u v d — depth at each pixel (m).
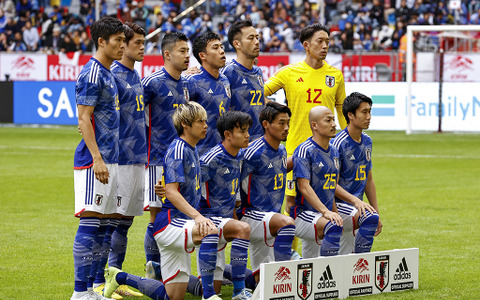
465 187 31.23
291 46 60.41
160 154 16.22
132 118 15.55
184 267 13.90
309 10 61.53
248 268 17.39
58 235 21.67
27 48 63.72
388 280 14.91
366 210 15.74
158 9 64.50
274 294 13.25
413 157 41.94
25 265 17.86
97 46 14.32
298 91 18.45
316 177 15.60
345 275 14.24
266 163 15.10
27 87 55.69
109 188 14.35
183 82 16.44
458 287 15.45
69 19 63.66
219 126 14.41
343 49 59.44
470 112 49.81
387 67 52.91
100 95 14.26
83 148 14.30
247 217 15.22
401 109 50.88
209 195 14.66
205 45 16.44
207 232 13.19
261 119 15.11
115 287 14.66
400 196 29.09
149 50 60.62
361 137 16.50
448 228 22.69
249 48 17.03
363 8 61.53
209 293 13.72
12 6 64.25
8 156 42.47
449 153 43.62
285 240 14.62
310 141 15.64
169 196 13.59
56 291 15.39
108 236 15.45
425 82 50.78
